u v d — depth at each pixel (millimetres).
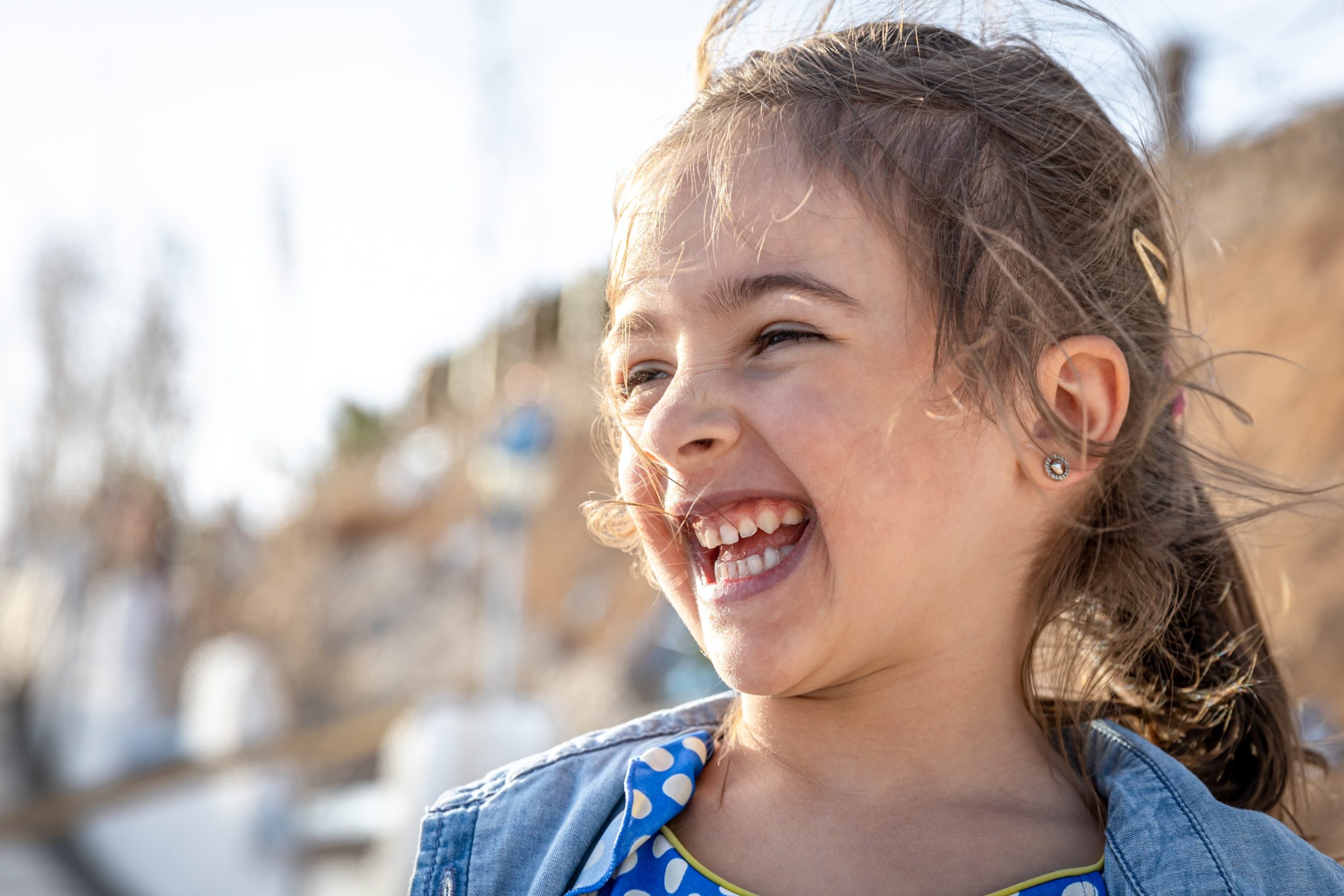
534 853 1080
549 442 4227
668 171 1029
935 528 947
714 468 944
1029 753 1009
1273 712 1218
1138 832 937
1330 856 1262
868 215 960
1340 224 6824
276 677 7168
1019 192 1029
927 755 967
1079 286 1045
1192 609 1179
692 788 1033
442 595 9531
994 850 924
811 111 1000
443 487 12430
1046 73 1123
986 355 970
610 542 1295
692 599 1011
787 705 1010
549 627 8961
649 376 1041
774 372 939
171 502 6977
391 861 3650
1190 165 1675
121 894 4816
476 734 3705
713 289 962
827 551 919
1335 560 4793
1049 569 1045
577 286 9555
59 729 6031
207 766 4254
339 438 16016
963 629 977
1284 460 5332
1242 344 6676
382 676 8117
